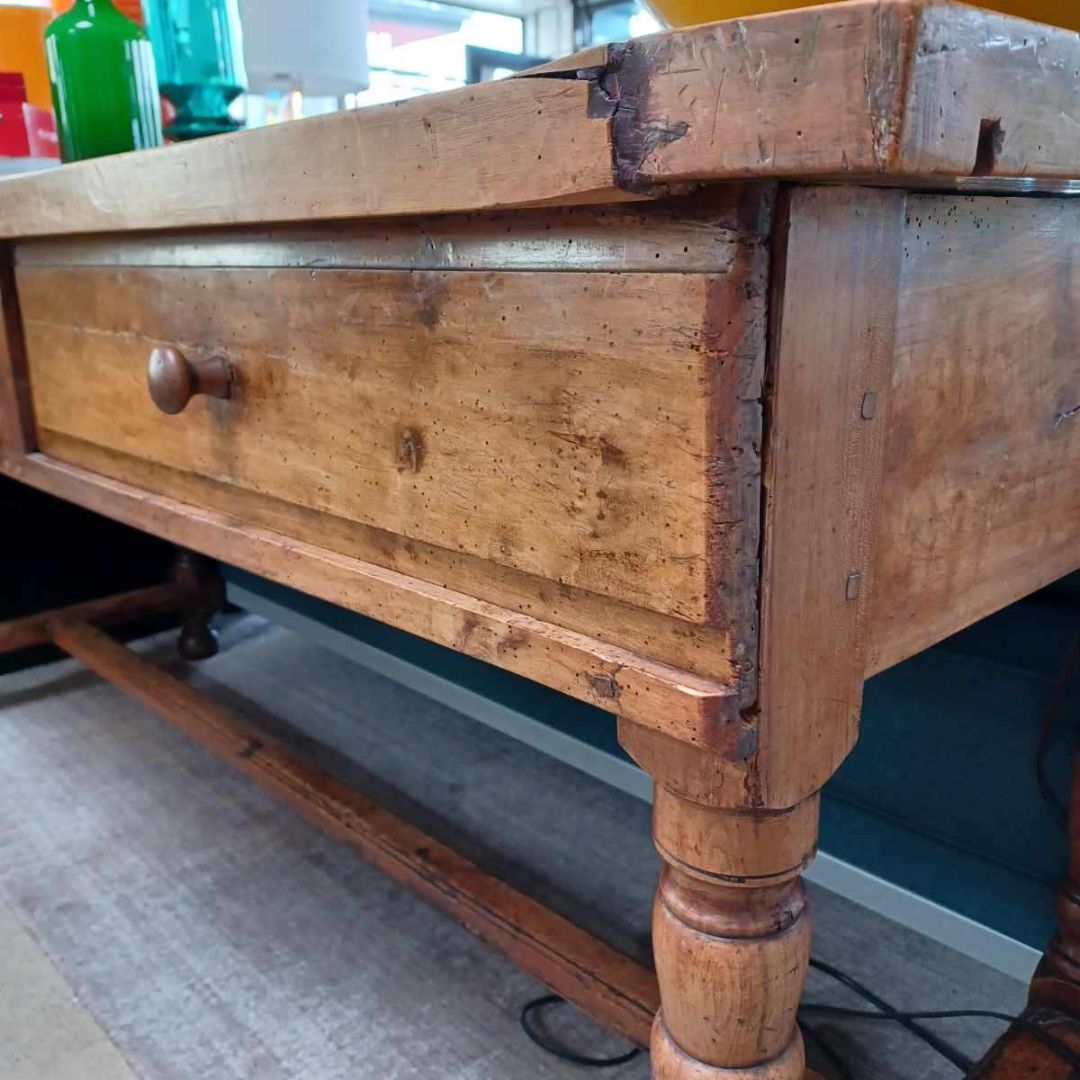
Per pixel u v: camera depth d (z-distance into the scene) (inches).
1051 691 30.8
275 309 21.8
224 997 32.8
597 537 16.1
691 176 12.5
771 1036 18.5
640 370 14.7
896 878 36.7
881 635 16.9
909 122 11.0
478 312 17.1
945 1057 30.1
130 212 23.4
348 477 21.0
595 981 28.5
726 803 16.4
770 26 11.4
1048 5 18.4
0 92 37.7
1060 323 19.0
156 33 36.0
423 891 33.4
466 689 53.3
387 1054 30.4
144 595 58.6
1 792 45.6
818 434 14.5
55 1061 30.0
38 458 33.3
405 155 16.1
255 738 42.2
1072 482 20.8
